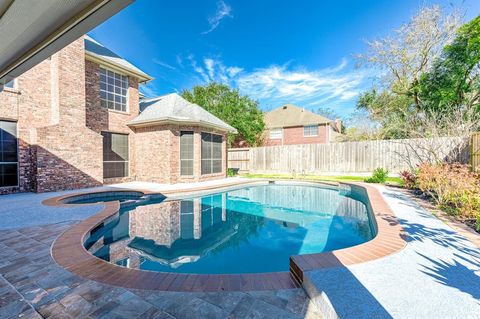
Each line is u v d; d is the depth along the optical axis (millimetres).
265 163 21359
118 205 7414
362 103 24828
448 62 15734
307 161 19531
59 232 4906
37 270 3332
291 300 2750
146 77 15555
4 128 9859
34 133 10164
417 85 17672
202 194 11883
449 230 4867
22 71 3184
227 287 2963
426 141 10703
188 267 4645
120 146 14305
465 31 14773
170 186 12469
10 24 2180
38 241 4406
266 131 28906
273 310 2561
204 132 14961
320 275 2953
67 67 11172
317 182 14578
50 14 2053
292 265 3359
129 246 5695
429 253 3730
